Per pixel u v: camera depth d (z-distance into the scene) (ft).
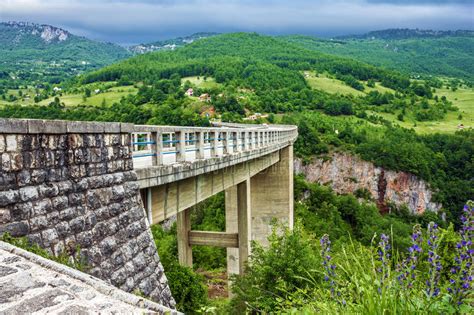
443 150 360.07
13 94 606.14
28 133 24.04
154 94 387.96
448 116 541.34
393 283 16.40
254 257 50.78
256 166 87.56
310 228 184.96
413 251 17.08
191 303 67.82
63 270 19.84
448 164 343.67
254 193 120.67
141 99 378.73
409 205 318.24
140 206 34.19
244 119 348.59
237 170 72.59
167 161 50.16
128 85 541.75
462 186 320.50
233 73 552.82
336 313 17.53
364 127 400.26
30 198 23.73
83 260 26.45
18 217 22.90
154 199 41.93
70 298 17.33
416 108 550.36
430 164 334.85
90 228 27.78
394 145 338.34
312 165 322.75
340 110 457.68
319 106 462.19
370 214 230.48
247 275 49.90
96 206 28.78
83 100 421.18
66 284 18.57
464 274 15.69
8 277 18.11
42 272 19.27
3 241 21.39
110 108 354.95
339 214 222.07
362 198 318.65
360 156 327.26
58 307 16.37
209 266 133.80
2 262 19.36
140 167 37.73
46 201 24.79
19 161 23.50
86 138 28.60
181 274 69.67
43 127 24.82
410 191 320.09
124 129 32.89
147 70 592.60
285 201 119.34
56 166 25.99
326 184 322.55
